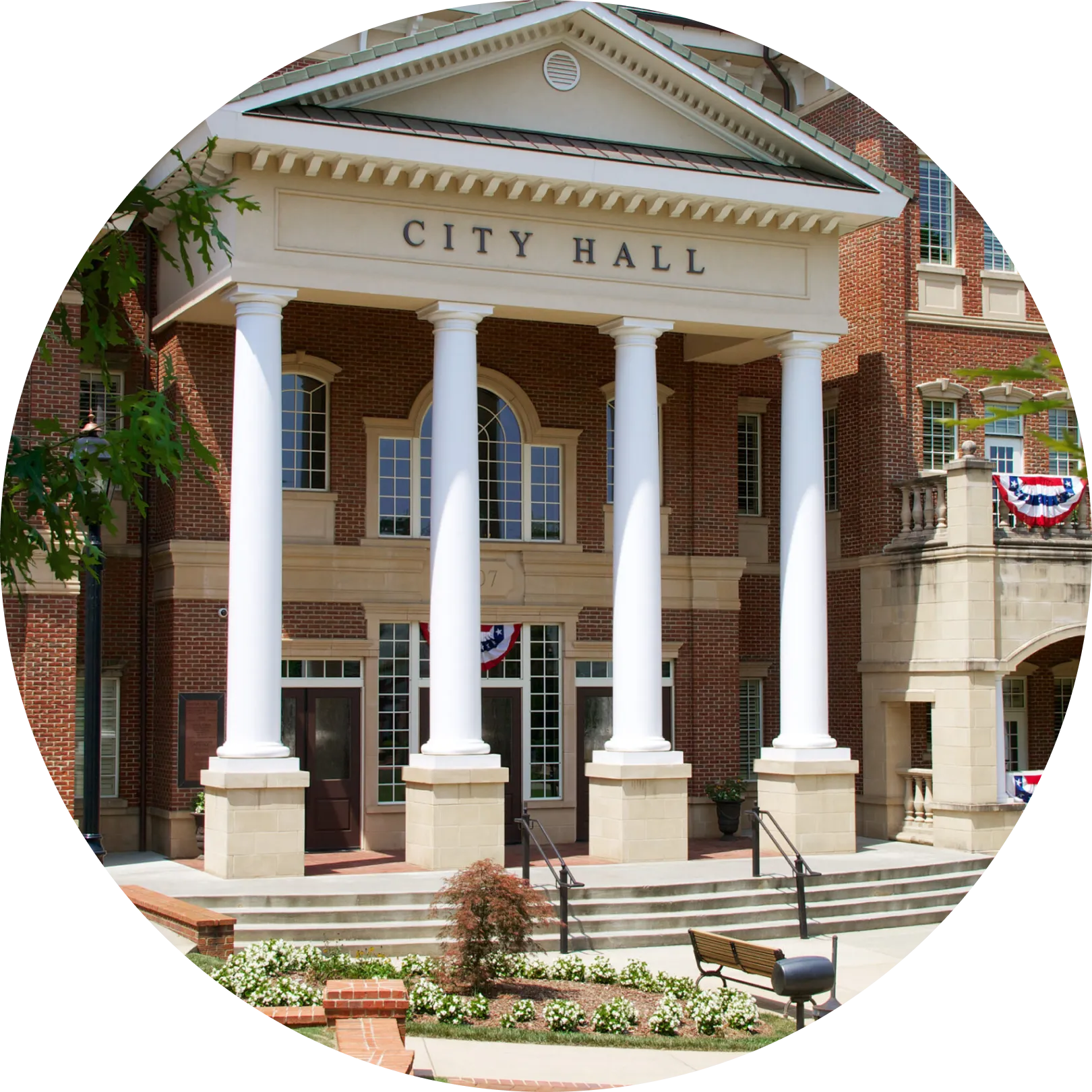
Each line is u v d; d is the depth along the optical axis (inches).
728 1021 733.3
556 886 944.3
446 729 1027.9
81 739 1133.1
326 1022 637.3
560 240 1080.2
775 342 1168.8
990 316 1365.7
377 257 1026.1
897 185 1155.3
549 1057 674.8
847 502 1339.8
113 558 1151.6
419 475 1208.8
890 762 1273.4
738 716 1301.7
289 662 1154.0
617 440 1110.4
